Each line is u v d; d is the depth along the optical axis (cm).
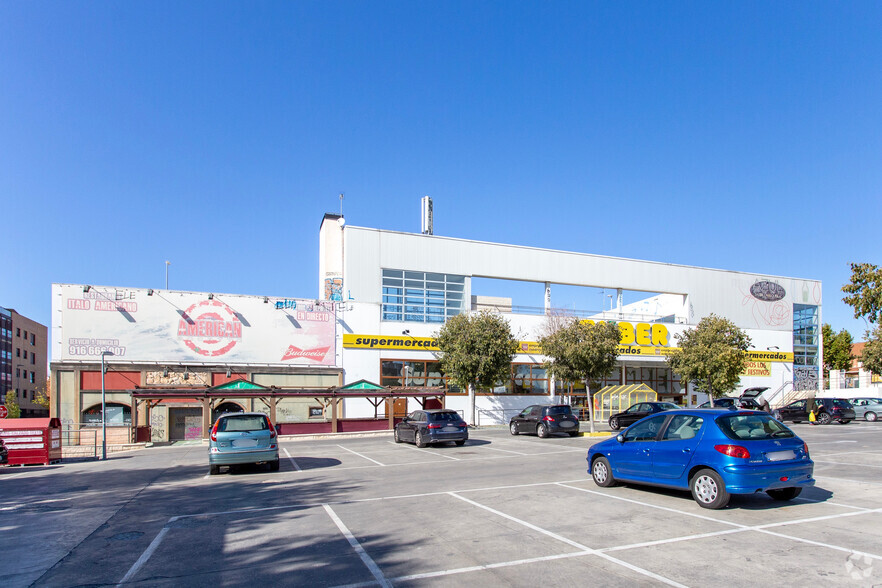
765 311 4369
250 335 2908
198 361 2795
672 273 4088
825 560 628
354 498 1052
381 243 3297
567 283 3769
